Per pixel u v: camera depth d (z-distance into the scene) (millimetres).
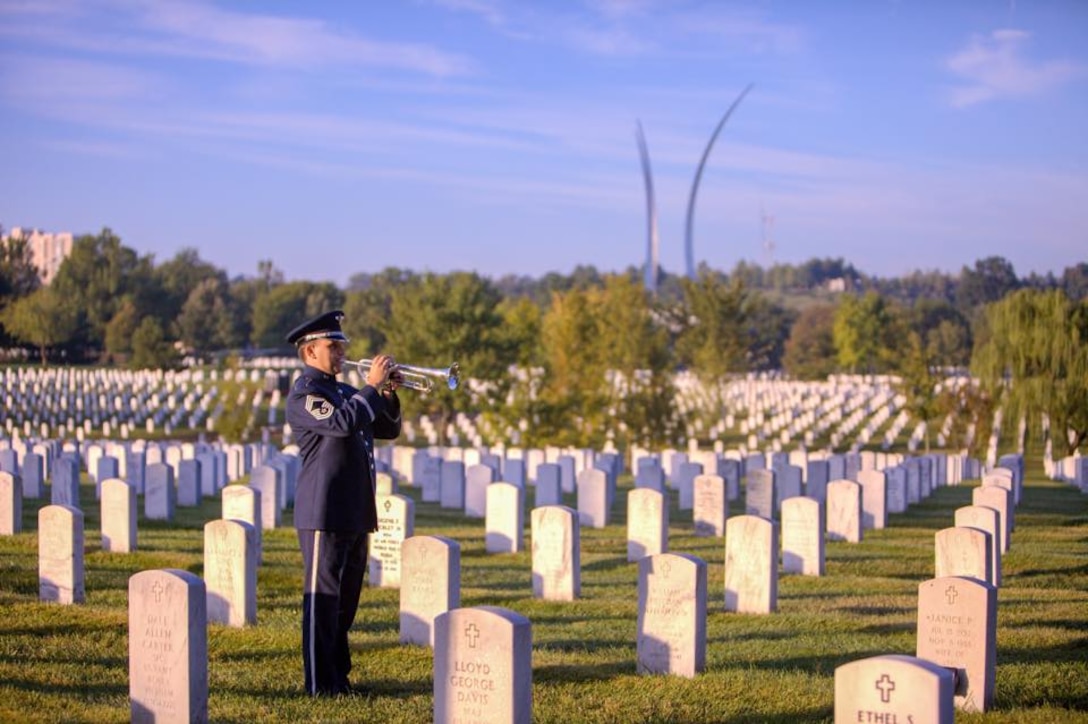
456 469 29922
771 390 92500
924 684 7652
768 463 35344
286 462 29781
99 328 123125
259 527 18609
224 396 65625
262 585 16281
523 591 16562
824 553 19297
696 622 11430
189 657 8930
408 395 59625
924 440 61969
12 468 29859
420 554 12508
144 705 9125
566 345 53969
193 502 29047
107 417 70625
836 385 99688
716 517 24031
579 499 25672
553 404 51562
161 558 18297
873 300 116062
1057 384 46125
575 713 10008
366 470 10344
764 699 10570
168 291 141875
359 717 9648
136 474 31688
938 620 10367
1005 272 159875
